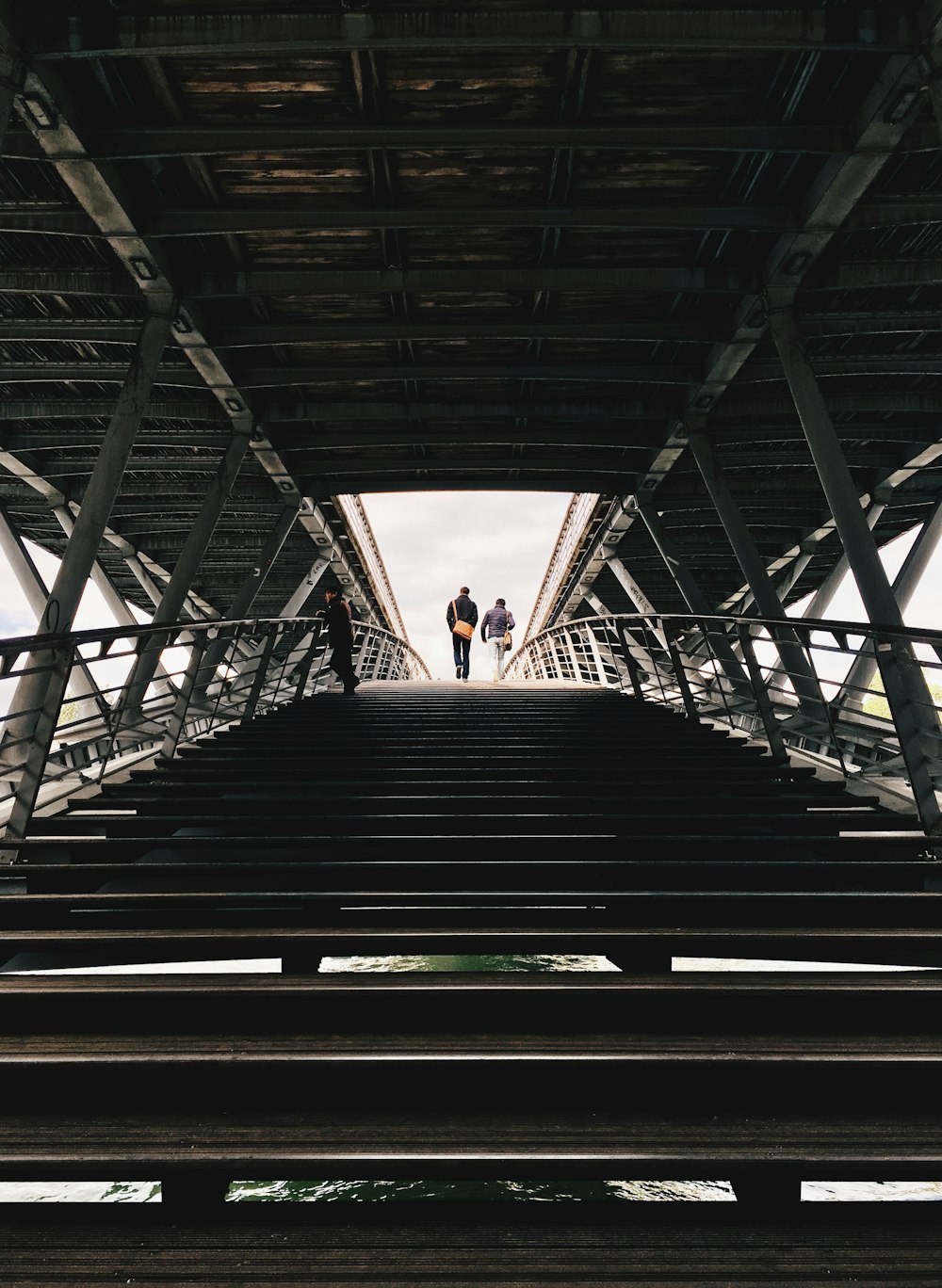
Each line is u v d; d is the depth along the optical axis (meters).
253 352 11.40
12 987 2.93
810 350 11.48
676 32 6.04
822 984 2.98
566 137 6.96
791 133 7.04
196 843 4.64
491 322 10.72
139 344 9.04
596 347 11.59
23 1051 2.60
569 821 5.04
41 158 6.93
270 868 4.18
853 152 7.00
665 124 7.33
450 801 5.50
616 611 27.69
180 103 6.95
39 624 7.82
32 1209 2.14
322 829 5.02
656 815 5.06
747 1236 2.06
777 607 11.66
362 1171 2.15
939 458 15.09
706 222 8.04
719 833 5.01
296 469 14.99
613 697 12.56
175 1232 2.06
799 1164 2.16
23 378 11.35
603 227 8.08
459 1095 2.52
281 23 6.00
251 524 18.81
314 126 6.91
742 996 2.90
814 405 8.79
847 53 6.55
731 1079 2.53
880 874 4.13
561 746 7.66
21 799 4.83
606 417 12.85
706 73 6.80
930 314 10.03
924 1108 2.50
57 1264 1.93
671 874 4.18
